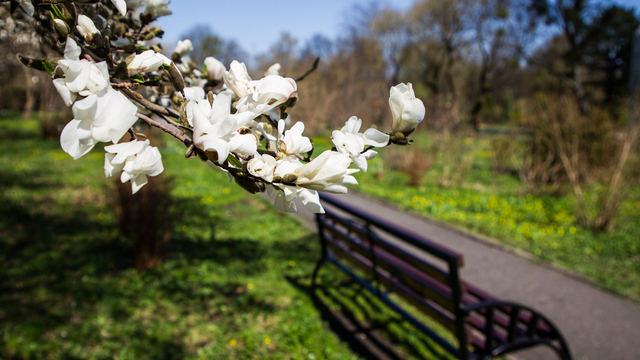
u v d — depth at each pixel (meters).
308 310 3.30
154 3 0.88
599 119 7.40
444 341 2.42
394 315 3.35
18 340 2.66
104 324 2.94
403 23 24.59
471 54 22.95
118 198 4.14
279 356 2.73
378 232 5.88
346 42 25.86
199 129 0.51
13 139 12.80
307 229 5.45
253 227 5.43
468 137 9.14
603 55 16.83
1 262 3.81
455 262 1.97
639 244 5.30
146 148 0.49
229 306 3.31
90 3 0.62
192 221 5.45
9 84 17.38
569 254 5.04
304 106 13.66
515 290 4.12
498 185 8.99
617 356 3.05
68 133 0.44
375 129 0.60
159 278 3.69
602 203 5.89
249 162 0.54
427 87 24.00
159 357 2.65
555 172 7.72
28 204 5.75
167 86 0.88
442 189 8.66
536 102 8.12
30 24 0.96
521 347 2.30
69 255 4.06
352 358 2.76
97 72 0.47
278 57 19.17
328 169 0.53
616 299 3.91
